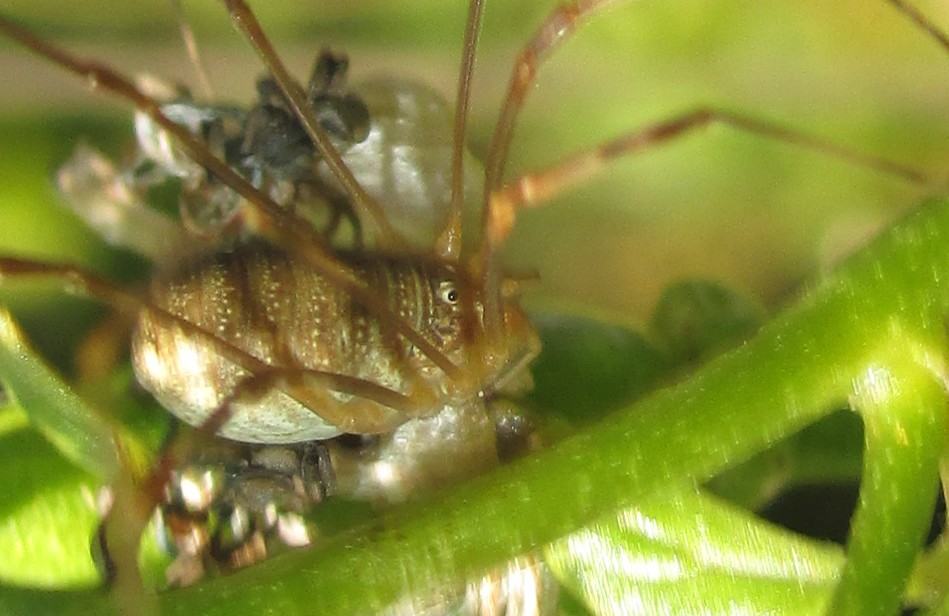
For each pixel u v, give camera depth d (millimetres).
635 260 65
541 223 65
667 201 66
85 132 53
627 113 66
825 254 64
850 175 65
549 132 66
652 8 65
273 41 62
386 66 63
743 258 65
